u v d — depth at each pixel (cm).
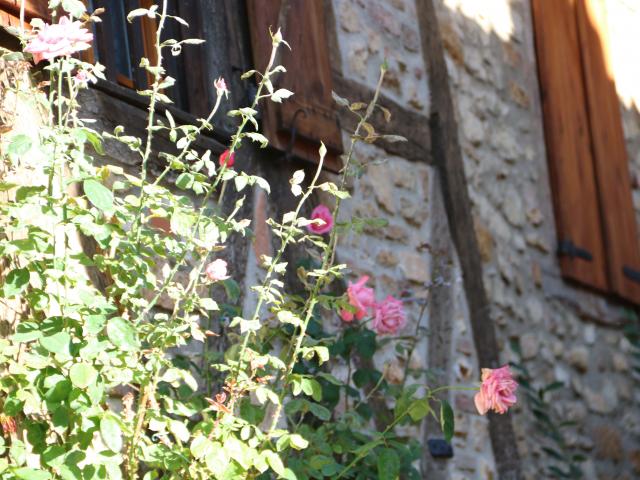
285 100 439
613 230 683
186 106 418
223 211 404
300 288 425
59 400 268
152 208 300
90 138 279
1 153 297
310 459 335
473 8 598
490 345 534
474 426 513
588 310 648
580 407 614
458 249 530
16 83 295
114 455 274
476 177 566
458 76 567
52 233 295
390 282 485
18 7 324
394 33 530
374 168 492
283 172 439
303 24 460
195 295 298
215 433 287
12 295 271
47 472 265
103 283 326
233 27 439
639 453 657
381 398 444
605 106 709
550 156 645
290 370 315
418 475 390
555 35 673
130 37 402
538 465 558
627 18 787
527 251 603
